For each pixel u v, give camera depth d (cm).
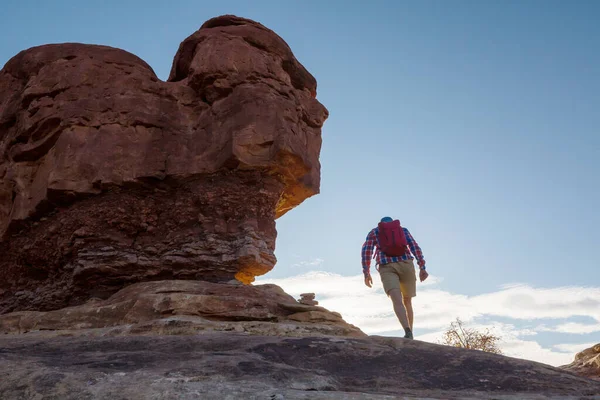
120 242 1152
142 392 368
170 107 1263
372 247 838
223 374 437
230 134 1175
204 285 958
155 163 1193
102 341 634
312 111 1356
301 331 815
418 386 494
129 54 1335
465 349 619
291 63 1348
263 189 1189
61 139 1209
